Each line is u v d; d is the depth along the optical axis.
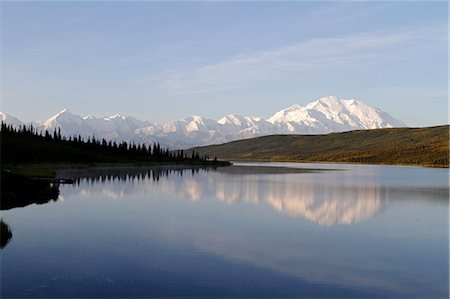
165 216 50.38
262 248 34.44
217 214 52.69
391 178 137.38
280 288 25.09
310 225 45.75
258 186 97.38
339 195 77.88
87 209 55.03
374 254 33.22
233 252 32.81
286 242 36.94
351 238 39.16
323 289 25.23
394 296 24.34
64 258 30.06
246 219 49.16
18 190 67.00
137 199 68.06
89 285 24.67
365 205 63.59
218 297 23.45
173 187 91.94
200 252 32.50
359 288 25.53
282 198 72.06
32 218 46.78
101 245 34.19
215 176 142.25
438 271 29.09
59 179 101.69
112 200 65.94
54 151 198.75
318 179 128.25
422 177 144.75
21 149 181.88
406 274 28.33
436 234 41.34
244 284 25.62
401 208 60.44
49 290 23.77
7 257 30.14
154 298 23.03
